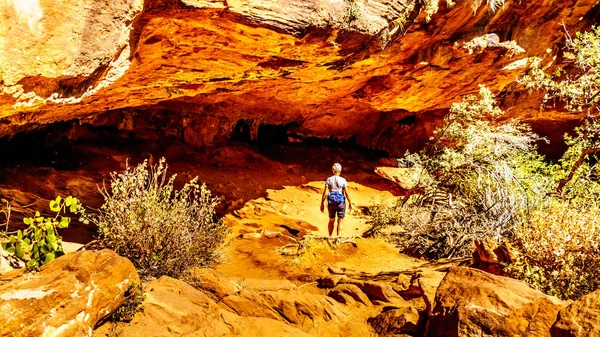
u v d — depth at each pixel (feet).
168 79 20.65
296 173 39.68
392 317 13.71
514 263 15.20
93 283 9.80
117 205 14.70
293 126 45.47
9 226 17.63
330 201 26.81
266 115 41.39
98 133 33.63
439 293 12.19
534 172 30.07
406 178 41.42
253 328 12.03
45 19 10.91
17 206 19.84
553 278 14.20
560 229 15.10
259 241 23.34
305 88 33.47
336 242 23.34
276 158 42.34
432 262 21.27
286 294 14.37
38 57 10.93
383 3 19.86
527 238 15.56
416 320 13.30
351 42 19.22
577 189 23.45
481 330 10.54
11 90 10.85
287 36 17.03
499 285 11.54
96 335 9.83
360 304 15.62
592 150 22.84
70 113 24.43
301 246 21.98
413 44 26.81
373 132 50.14
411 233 24.52
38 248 11.35
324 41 18.25
